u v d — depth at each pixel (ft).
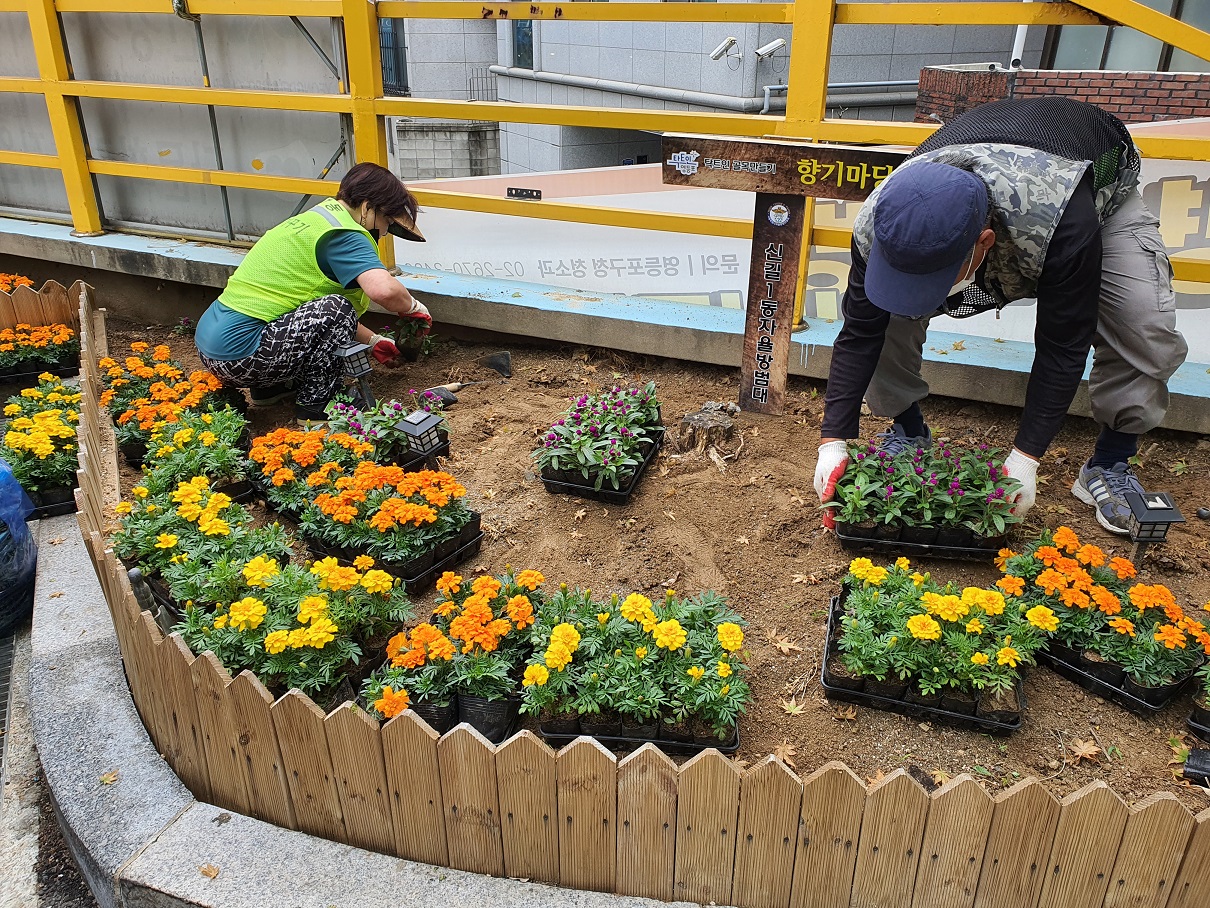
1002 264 8.25
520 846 6.82
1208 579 9.39
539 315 15.12
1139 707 7.84
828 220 13.94
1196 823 5.66
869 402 10.67
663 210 15.55
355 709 6.61
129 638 8.09
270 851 7.20
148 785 7.92
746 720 7.97
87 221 19.30
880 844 6.16
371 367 13.42
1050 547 8.32
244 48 17.53
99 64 18.99
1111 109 19.94
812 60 12.19
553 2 13.69
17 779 9.10
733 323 14.26
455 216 16.80
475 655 7.73
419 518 9.30
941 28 35.09
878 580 8.14
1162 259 8.91
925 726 7.86
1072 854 5.95
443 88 46.32
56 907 7.88
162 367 14.28
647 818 6.43
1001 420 12.60
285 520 11.18
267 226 18.86
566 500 11.17
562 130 40.81
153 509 9.96
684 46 34.27
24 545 11.34
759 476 11.36
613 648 7.85
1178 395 11.53
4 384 16.06
